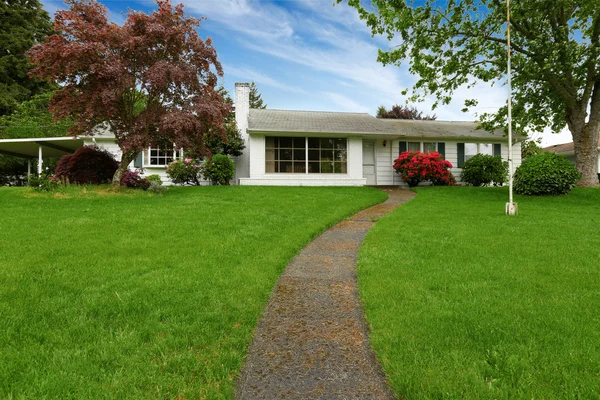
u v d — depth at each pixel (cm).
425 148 1920
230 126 1806
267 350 267
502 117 1602
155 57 1141
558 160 1276
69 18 1029
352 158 1714
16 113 2612
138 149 1151
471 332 274
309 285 408
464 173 1836
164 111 1145
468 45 1359
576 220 805
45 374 217
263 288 379
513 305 325
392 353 250
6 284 362
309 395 214
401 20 1348
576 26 1303
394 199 1274
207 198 1075
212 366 234
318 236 671
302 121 1756
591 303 329
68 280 379
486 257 493
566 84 1359
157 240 562
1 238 556
